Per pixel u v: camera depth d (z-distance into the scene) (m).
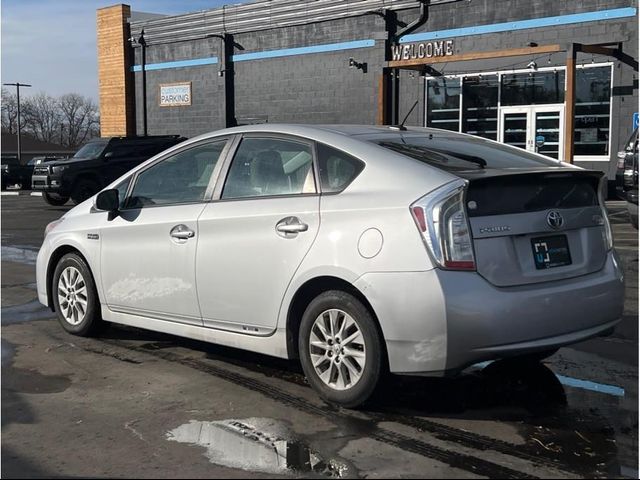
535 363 5.33
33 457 3.77
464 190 4.00
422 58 20.06
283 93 24.36
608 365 5.28
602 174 4.60
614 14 17.03
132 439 4.00
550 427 4.13
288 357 4.65
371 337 4.16
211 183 5.23
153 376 5.12
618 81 17.14
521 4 18.56
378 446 3.88
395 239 4.06
